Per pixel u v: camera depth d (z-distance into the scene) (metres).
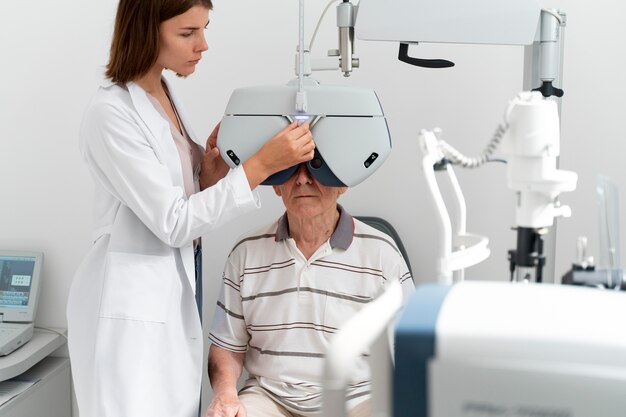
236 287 1.75
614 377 0.67
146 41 1.57
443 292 0.82
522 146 0.94
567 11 2.11
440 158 0.99
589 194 2.17
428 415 0.73
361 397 1.62
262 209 2.29
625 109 2.12
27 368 2.14
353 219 1.73
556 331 0.72
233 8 2.21
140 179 1.56
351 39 1.60
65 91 2.29
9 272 2.32
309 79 1.58
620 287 0.95
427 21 1.54
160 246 1.65
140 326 1.61
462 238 1.06
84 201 2.34
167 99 1.77
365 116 1.53
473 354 0.72
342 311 1.66
